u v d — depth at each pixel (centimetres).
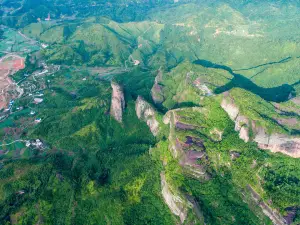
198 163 13250
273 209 11519
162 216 13412
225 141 14262
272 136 13500
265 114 14650
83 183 15600
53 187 15800
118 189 14912
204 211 11956
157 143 16338
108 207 14262
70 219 14388
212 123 15462
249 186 12531
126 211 13850
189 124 15438
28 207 15050
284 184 12006
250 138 14025
